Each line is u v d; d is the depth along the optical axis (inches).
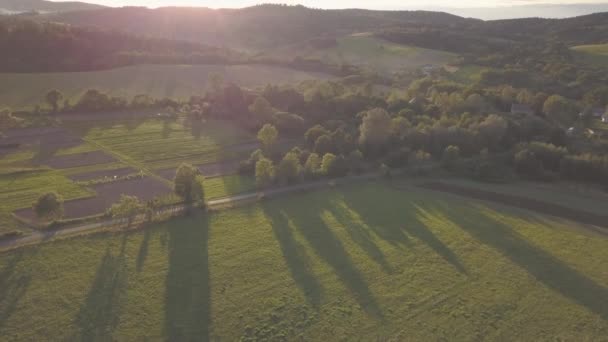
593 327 1935.3
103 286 2076.8
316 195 3363.7
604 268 2429.9
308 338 1806.1
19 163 3708.2
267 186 3491.6
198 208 3004.4
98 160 3922.2
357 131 4813.0
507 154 4399.6
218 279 2190.0
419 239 2701.8
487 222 2972.4
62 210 2709.2
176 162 4010.8
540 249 2620.6
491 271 2363.4
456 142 4434.1
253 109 5295.3
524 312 2026.3
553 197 3506.4
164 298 2015.3
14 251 2317.9
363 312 1984.5
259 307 1988.2
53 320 1829.5
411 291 2158.0
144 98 5826.8
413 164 4126.5
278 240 2623.0
